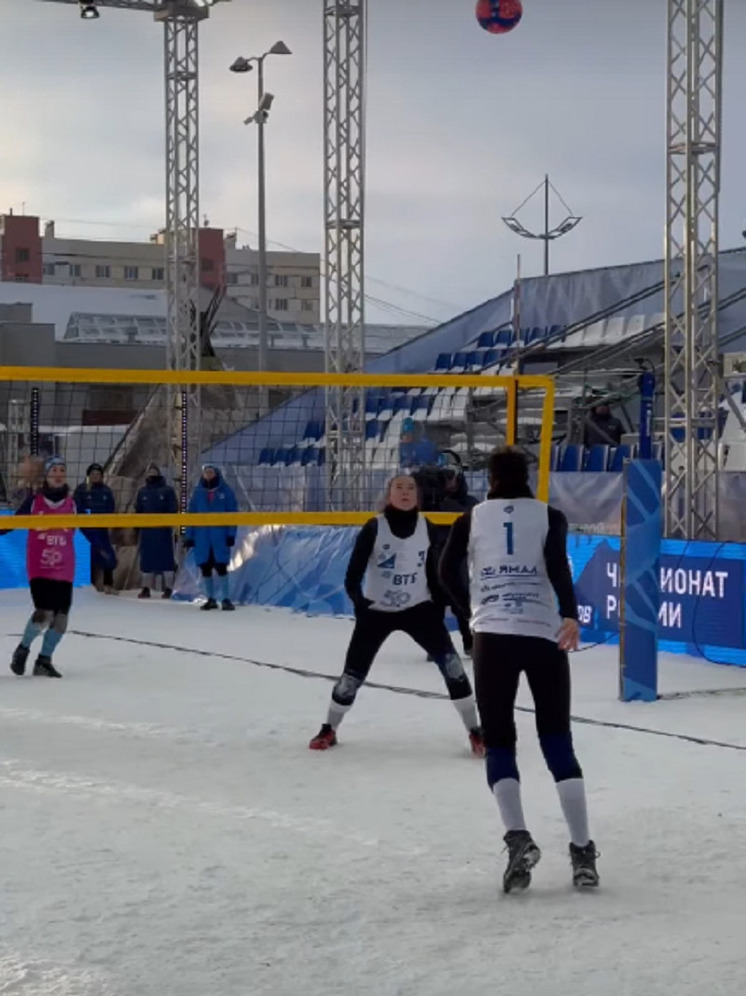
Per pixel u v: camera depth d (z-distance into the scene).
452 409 26.92
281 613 17.44
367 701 10.37
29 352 41.72
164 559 20.12
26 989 4.44
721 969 4.64
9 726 9.35
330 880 5.71
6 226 91.81
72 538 11.82
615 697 10.59
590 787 7.43
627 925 5.14
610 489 16.98
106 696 10.67
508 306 30.39
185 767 8.02
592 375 24.33
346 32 20.20
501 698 5.81
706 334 16.22
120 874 5.79
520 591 5.88
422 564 8.34
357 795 7.29
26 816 6.81
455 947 4.88
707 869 5.90
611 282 28.50
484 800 7.16
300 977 4.57
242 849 6.20
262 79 32.88
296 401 27.22
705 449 16.09
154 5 21.91
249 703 10.31
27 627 11.77
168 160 22.47
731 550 12.40
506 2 15.88
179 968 4.65
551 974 4.59
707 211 15.95
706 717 9.73
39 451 19.91
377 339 60.50
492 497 6.10
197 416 22.42
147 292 60.53
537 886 5.66
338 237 20.44
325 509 20.23
